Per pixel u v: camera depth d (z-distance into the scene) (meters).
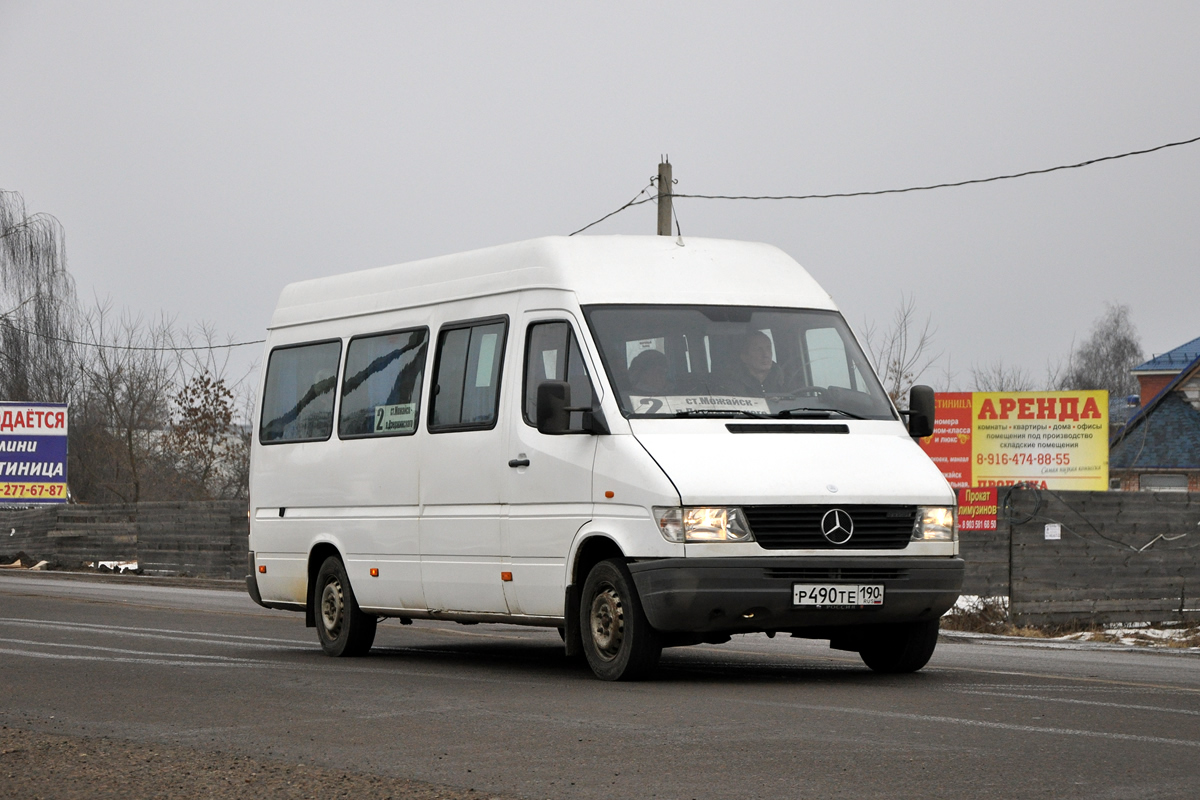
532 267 12.55
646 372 11.64
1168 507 20.77
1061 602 19.89
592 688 10.81
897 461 11.41
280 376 15.78
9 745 8.02
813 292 12.67
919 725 8.60
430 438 13.35
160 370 58.41
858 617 10.90
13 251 55.12
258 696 10.49
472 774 7.23
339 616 14.50
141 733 8.70
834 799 6.46
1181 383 52.97
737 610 10.67
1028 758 7.42
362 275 14.91
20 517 42.28
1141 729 8.40
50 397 55.53
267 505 15.69
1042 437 29.30
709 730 8.48
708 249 12.70
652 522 10.87
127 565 37.53
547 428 11.46
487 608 12.66
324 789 6.80
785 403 11.75
